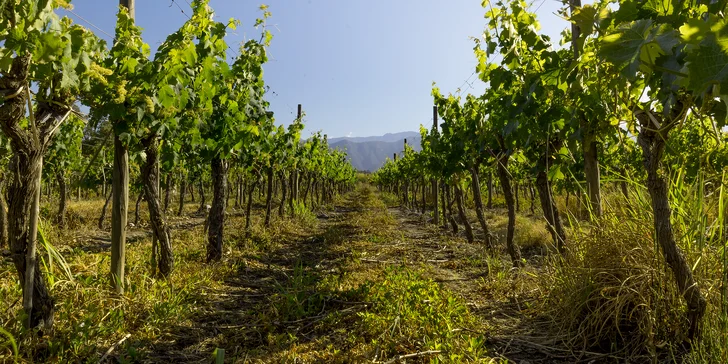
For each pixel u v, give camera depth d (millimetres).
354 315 4145
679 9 1992
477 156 7852
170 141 5438
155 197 5070
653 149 2732
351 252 8062
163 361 3240
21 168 2879
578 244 3982
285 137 11219
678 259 2830
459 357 3020
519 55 4988
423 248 8781
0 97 2562
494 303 4715
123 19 4109
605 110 3457
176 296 4324
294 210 14836
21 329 2904
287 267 6984
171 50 4051
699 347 2734
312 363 3188
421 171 14367
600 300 3486
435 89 9414
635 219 3551
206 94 5164
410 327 3658
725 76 1163
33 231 2955
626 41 1656
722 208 3004
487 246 7945
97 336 3324
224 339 3721
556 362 3242
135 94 3998
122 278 4270
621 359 3139
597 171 4773
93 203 16688
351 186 55156
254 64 7414
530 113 4387
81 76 3010
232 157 8414
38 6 2369
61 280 3855
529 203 18672
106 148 10570
